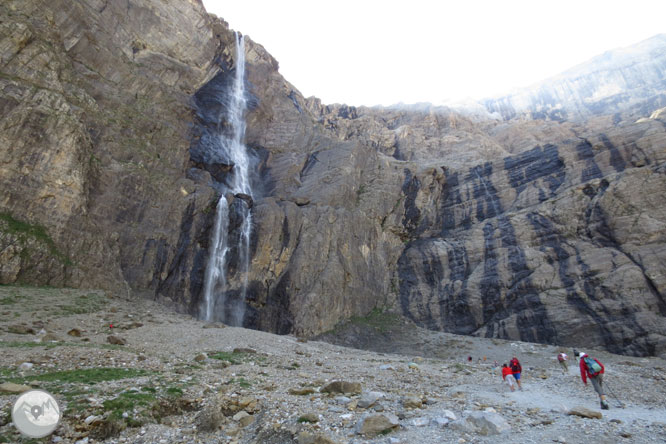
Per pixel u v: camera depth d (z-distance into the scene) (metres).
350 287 53.59
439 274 57.81
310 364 22.11
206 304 44.53
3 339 18.64
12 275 29.25
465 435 9.52
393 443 9.00
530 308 46.69
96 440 9.23
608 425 10.38
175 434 9.95
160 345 22.64
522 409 12.46
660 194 45.81
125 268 38.75
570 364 34.91
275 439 9.66
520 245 52.91
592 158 55.12
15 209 31.95
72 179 35.53
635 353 37.66
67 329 23.53
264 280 50.38
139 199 42.16
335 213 58.28
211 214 48.59
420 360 31.28
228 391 13.53
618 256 44.66
